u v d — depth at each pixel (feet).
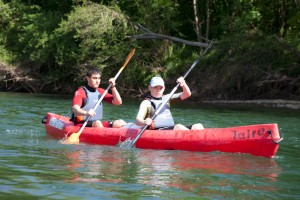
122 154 44.19
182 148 46.55
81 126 52.44
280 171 38.17
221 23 151.23
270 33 155.02
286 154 46.75
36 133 56.70
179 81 50.96
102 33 148.36
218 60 142.31
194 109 104.68
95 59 151.43
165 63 154.81
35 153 43.34
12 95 139.54
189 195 30.25
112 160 41.09
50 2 184.55
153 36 152.15
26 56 168.96
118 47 151.33
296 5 150.00
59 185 31.65
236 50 138.00
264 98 136.87
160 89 49.29
